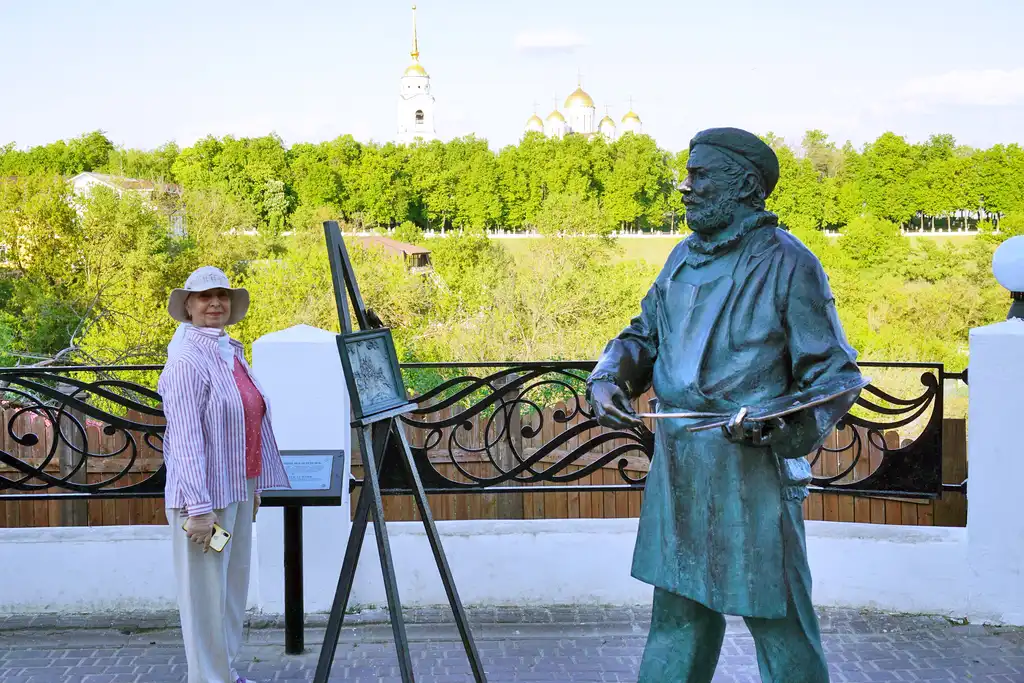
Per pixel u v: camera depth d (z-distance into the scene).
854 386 2.54
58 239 42.81
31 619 4.72
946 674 4.08
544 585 4.88
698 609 2.84
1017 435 4.55
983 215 70.25
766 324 2.62
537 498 8.13
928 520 6.71
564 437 5.05
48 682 4.05
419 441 8.13
